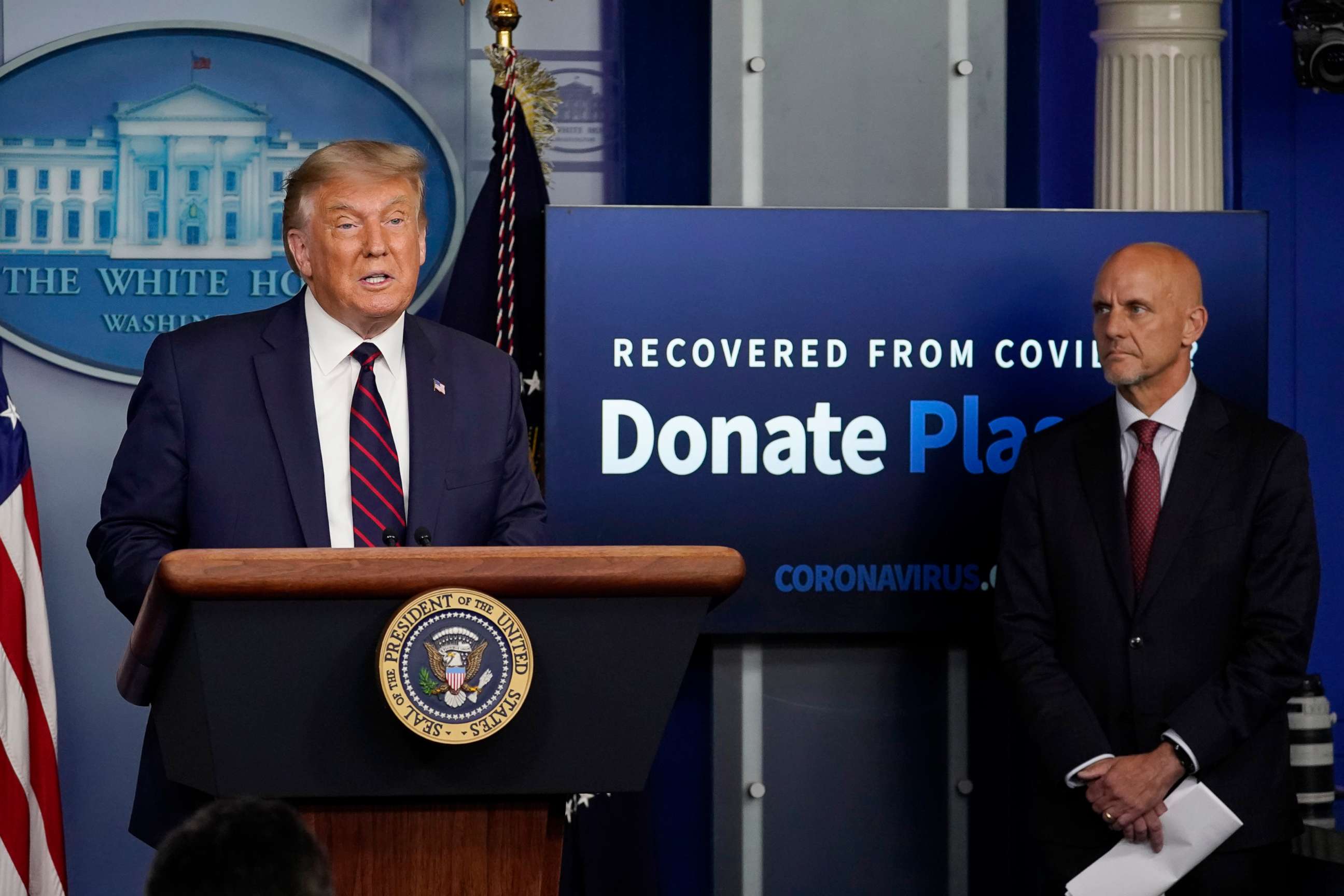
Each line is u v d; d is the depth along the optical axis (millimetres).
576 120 4855
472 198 4809
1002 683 4336
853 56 4492
